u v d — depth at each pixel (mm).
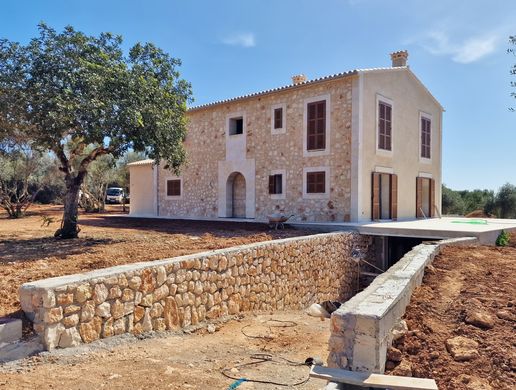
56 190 34531
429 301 5074
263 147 18531
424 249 7793
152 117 10602
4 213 24938
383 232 13375
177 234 13094
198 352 5301
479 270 6793
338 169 15992
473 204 33719
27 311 4625
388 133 17344
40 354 4348
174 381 4156
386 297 4230
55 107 9172
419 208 19953
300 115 17219
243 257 8117
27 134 10719
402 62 19172
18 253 8562
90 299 4949
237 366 4859
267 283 9016
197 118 21562
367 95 15961
